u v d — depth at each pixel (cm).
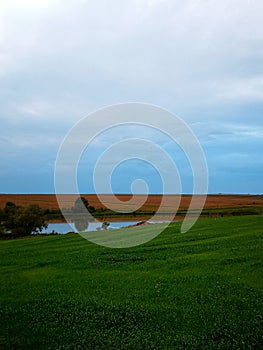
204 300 1678
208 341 1276
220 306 1588
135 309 1597
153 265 2450
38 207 6234
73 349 1256
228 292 1773
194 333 1344
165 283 1992
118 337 1330
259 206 6688
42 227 6147
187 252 2784
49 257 2931
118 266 2495
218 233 3512
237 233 3456
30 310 1634
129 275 2225
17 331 1411
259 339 1273
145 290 1880
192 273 2170
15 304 1733
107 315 1543
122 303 1683
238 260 2403
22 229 6050
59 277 2266
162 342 1280
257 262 2319
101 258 2783
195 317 1486
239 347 1222
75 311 1605
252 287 1844
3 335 1376
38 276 2312
